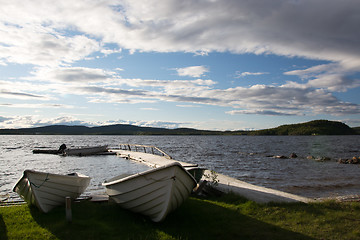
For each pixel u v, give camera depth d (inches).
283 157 1440.7
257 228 275.1
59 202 326.3
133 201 297.4
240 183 518.0
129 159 1237.7
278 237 253.4
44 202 308.7
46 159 1288.1
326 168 1011.3
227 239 250.8
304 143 3543.3
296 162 1227.9
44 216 296.0
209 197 405.7
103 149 1598.2
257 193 427.2
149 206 286.8
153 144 3203.7
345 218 304.5
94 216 300.7
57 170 909.8
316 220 296.4
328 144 3228.3
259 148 2428.6
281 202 363.3
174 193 279.6
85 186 369.7
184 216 309.0
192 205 351.6
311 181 717.3
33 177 300.7
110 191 325.4
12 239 233.5
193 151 2009.1
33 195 302.8
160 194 278.1
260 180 734.5
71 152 1476.4
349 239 249.3
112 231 258.7
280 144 3284.9
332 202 363.3
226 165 1104.8
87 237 240.8
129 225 277.6
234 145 3029.0
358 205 348.5
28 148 2267.5
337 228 274.4
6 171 888.9
